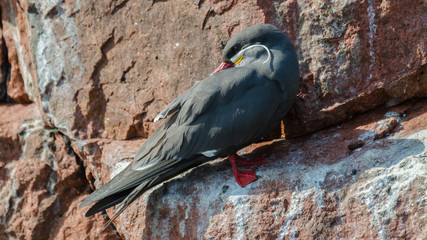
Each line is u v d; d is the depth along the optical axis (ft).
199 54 34.42
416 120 30.37
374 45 31.30
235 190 29.60
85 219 38.83
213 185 30.40
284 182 28.96
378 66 31.37
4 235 40.24
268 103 29.12
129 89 36.81
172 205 30.76
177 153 29.30
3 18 44.78
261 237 28.12
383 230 26.18
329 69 32.04
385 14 30.89
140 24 35.81
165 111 30.19
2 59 44.88
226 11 33.58
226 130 28.76
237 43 31.04
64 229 39.01
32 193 39.81
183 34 34.73
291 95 29.94
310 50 32.48
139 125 37.01
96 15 36.86
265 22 32.78
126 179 29.73
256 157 31.86
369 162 28.14
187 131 29.14
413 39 30.73
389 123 30.45
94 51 37.32
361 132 30.86
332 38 31.91
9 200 40.04
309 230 27.45
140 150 30.83
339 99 32.07
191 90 30.19
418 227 25.49
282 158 30.99
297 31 32.76
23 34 41.73
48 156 40.37
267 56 30.19
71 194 40.14
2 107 44.52
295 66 29.91
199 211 29.94
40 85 39.24
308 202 27.89
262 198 28.76
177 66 35.09
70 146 40.24
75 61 37.96
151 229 30.91
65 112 38.63
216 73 30.27
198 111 29.04
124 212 32.04
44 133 41.04
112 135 38.14
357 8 31.17
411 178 26.35
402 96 31.63
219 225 29.12
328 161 29.35
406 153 27.78
